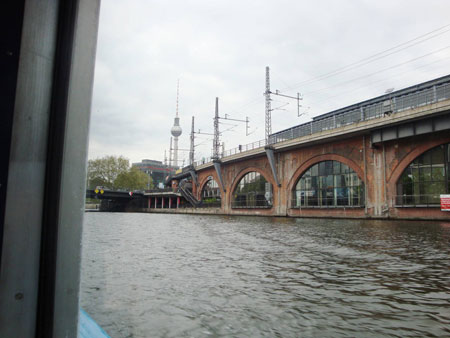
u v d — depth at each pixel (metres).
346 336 3.80
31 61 1.20
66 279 1.23
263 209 42.22
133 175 72.25
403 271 7.26
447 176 24.16
